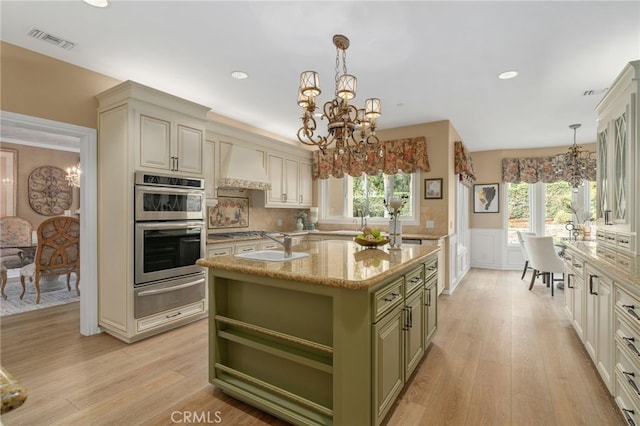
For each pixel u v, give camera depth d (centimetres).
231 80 338
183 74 324
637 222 228
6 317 364
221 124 416
